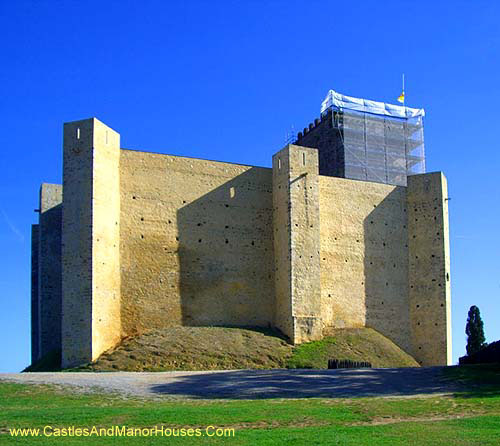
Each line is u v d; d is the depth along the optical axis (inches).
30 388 1082.7
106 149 1686.8
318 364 1679.4
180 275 1802.4
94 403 965.2
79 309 1572.3
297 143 2596.0
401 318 2069.4
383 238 2090.3
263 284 1903.3
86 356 1549.0
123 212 1750.7
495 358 1373.0
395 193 2138.3
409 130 2475.4
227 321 1843.0
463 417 828.0
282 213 1898.4
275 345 1749.5
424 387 1080.2
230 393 1048.8
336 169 2356.1
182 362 1565.0
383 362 1801.2
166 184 1825.8
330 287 1975.9
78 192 1621.6
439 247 2081.7
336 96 2423.7
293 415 836.0
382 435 724.7
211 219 1871.3
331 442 694.5
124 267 1726.1
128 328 1705.2
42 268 1822.1
